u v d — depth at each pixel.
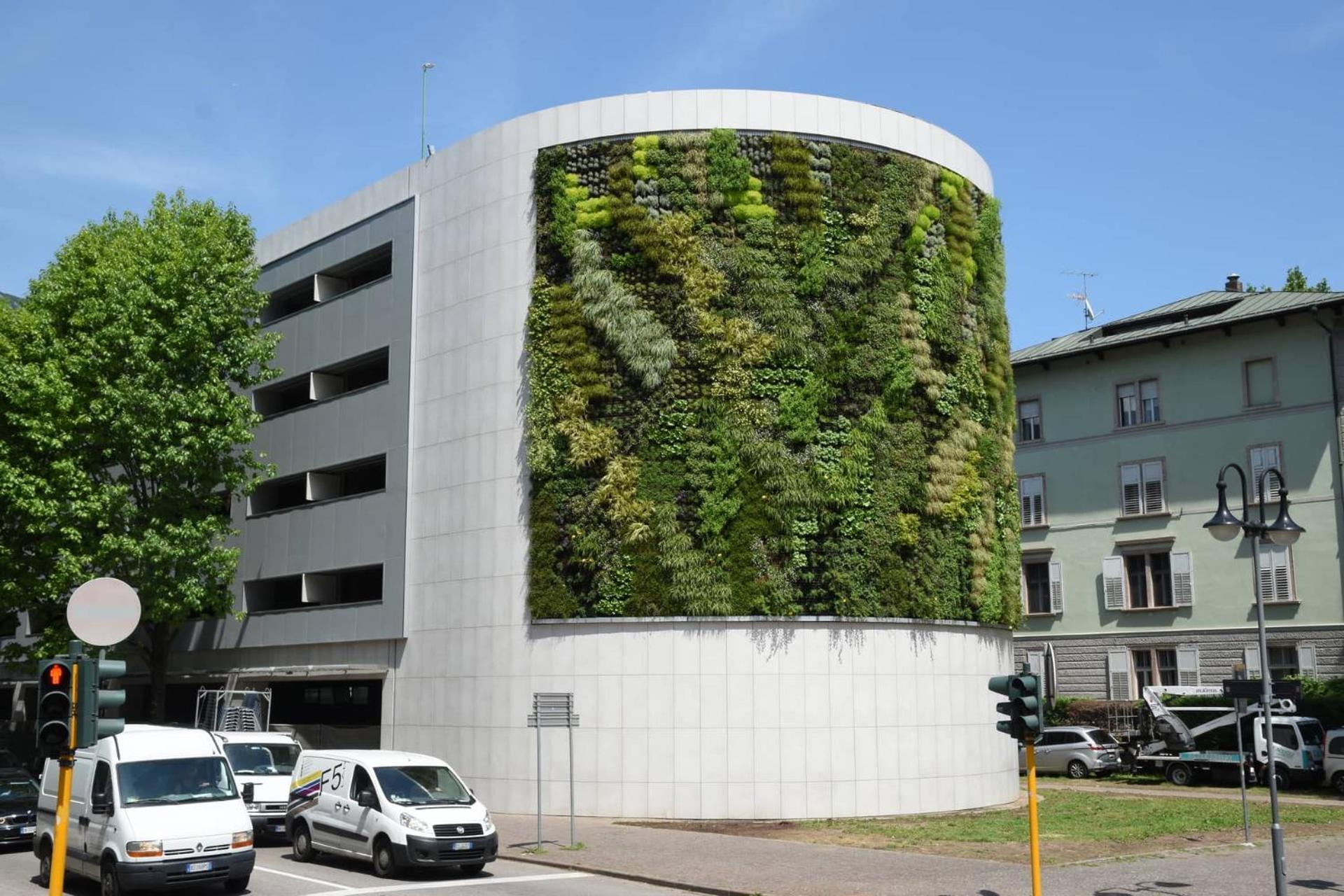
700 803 27.33
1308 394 42.16
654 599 28.06
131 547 31.52
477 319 31.72
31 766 40.75
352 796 21.30
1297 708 39.03
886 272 29.94
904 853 22.09
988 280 32.78
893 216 30.27
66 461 31.67
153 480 33.75
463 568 31.02
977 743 30.30
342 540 34.72
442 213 33.28
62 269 34.06
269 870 21.12
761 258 28.97
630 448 28.70
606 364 29.17
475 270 31.97
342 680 35.88
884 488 29.11
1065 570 47.91
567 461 29.17
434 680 31.27
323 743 34.09
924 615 29.25
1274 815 16.41
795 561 28.03
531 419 29.69
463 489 31.38
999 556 32.03
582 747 28.17
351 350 35.62
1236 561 43.28
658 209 29.41
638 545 28.33
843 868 20.27
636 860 21.50
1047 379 49.53
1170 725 38.19
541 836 23.70
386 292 34.72
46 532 32.69
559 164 30.36
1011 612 32.38
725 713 27.58
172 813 18.08
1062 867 20.17
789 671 27.78
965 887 18.25
